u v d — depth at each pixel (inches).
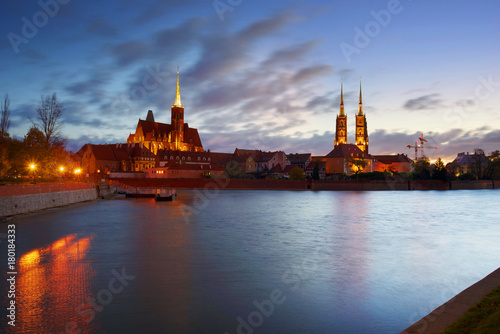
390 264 1357.0
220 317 836.6
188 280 1114.1
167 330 766.5
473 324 584.1
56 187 3191.4
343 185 7362.2
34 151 3946.9
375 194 6107.3
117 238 1813.5
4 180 3048.7
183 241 1761.8
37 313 840.9
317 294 1002.7
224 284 1079.0
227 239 1835.6
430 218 2871.6
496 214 3184.1
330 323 813.2
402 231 2190.0
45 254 1449.3
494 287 791.7
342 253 1539.1
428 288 1071.0
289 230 2170.3
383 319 838.5
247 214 3006.9
